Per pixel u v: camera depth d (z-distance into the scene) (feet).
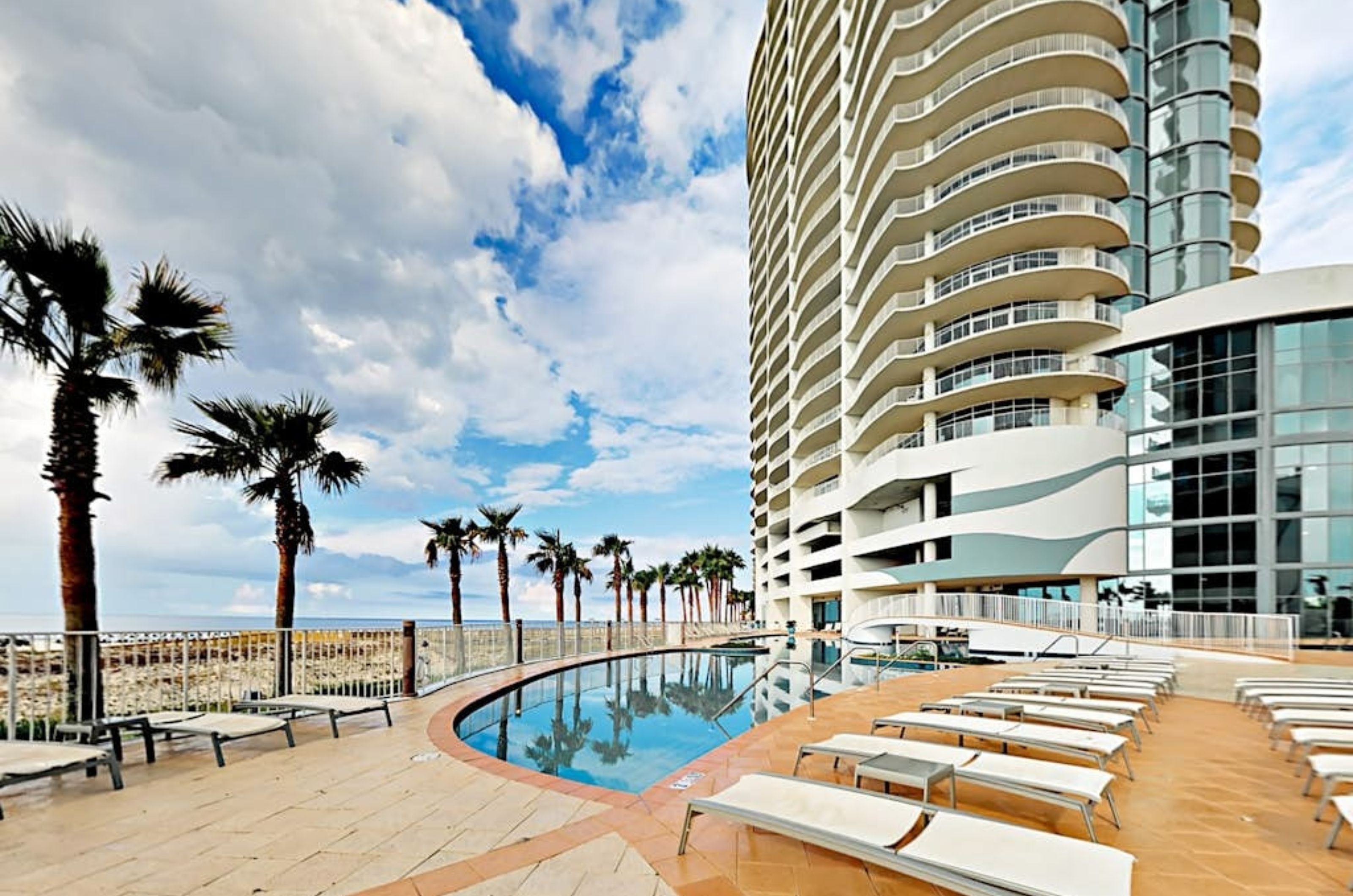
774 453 172.76
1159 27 81.92
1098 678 29.86
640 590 206.49
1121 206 79.30
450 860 10.64
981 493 74.49
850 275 111.24
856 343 110.32
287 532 33.55
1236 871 10.36
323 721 22.77
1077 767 12.44
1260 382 64.75
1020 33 78.23
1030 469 72.18
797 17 141.90
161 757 17.63
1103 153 75.82
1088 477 70.33
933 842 8.47
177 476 31.09
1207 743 19.99
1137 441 72.13
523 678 36.42
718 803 10.50
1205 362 68.13
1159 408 70.79
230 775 15.85
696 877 9.98
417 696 28.91
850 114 112.16
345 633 27.02
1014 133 77.56
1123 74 76.48
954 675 40.37
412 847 11.21
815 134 131.03
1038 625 63.41
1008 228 74.74
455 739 19.98
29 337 21.72
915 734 21.34
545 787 14.83
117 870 10.15
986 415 80.02
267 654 24.22
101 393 23.66
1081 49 76.48
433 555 86.43
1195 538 66.74
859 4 108.17
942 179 87.40
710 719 32.55
